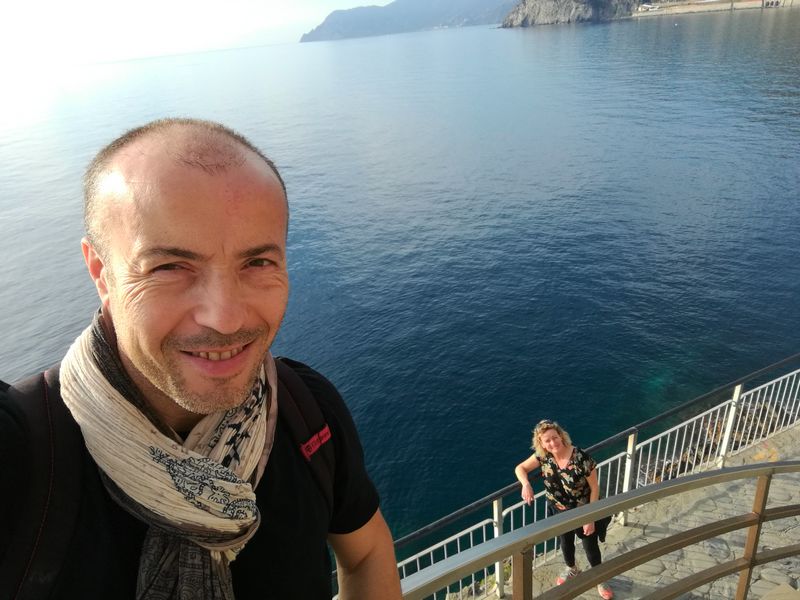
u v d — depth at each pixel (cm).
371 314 3716
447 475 2064
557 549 587
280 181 98
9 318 4378
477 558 160
